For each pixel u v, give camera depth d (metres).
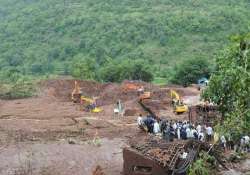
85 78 64.94
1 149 26.16
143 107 36.34
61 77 64.56
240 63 12.22
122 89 49.84
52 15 141.88
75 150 26.30
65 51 113.19
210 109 32.62
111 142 27.94
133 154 21.27
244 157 25.28
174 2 137.62
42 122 34.16
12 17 154.12
